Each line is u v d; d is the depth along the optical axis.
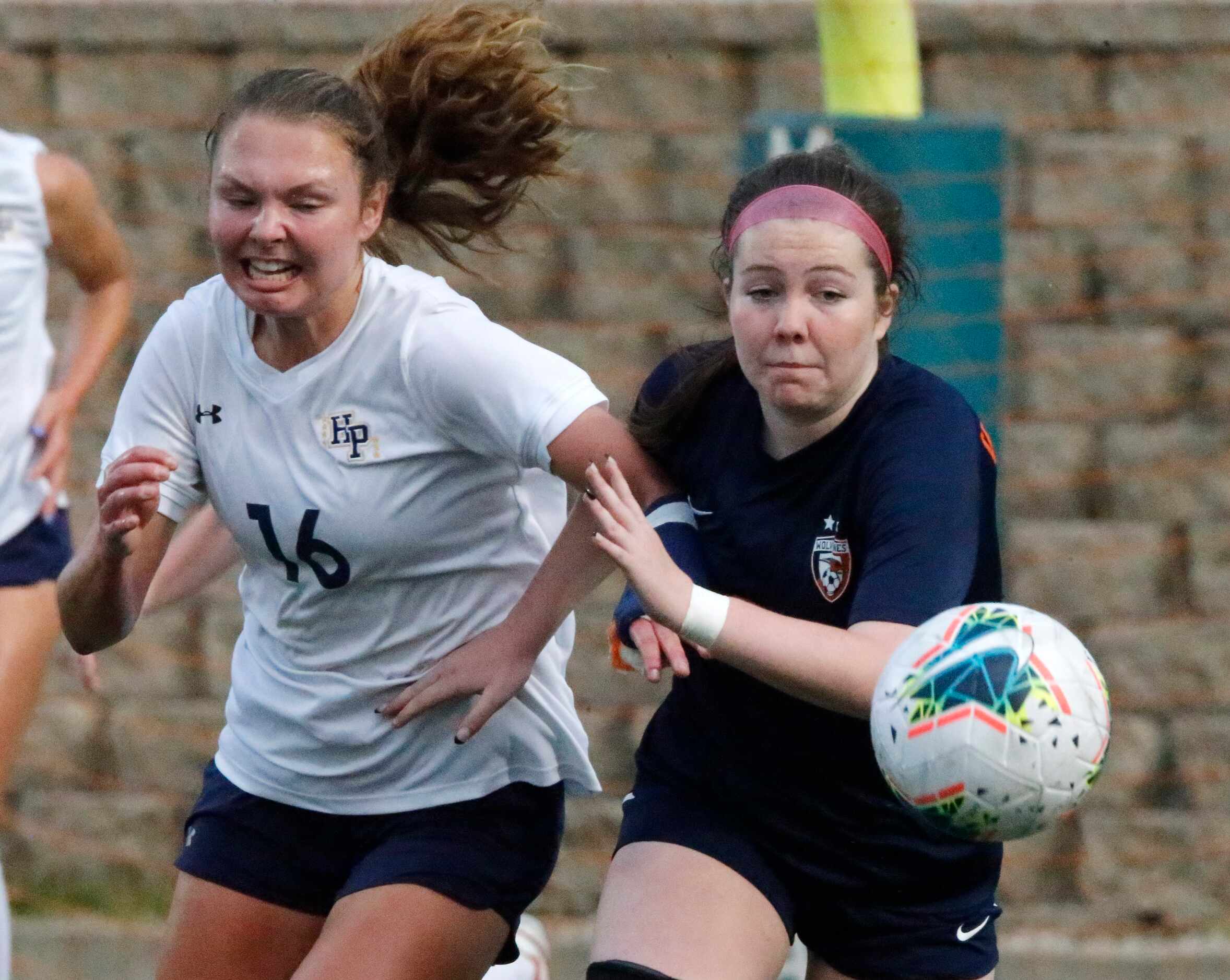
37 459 18.05
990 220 18.22
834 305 11.10
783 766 11.94
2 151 18.05
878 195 11.39
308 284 11.52
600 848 23.80
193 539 14.42
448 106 13.20
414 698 12.23
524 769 12.77
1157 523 25.05
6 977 15.96
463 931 12.34
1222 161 26.11
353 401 11.93
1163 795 23.97
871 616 10.84
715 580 11.97
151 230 26.92
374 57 13.30
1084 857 23.45
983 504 11.41
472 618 12.51
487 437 11.92
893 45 18.31
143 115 27.52
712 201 26.67
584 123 26.98
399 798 12.62
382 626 12.37
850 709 10.79
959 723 9.70
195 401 12.36
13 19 27.50
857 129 17.89
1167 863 23.34
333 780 12.69
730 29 26.95
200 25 27.44
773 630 10.71
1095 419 25.72
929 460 11.23
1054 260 26.19
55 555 18.11
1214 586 24.66
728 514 11.88
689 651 12.37
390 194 12.95
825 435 11.54
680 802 12.30
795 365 11.07
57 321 26.70
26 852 24.08
